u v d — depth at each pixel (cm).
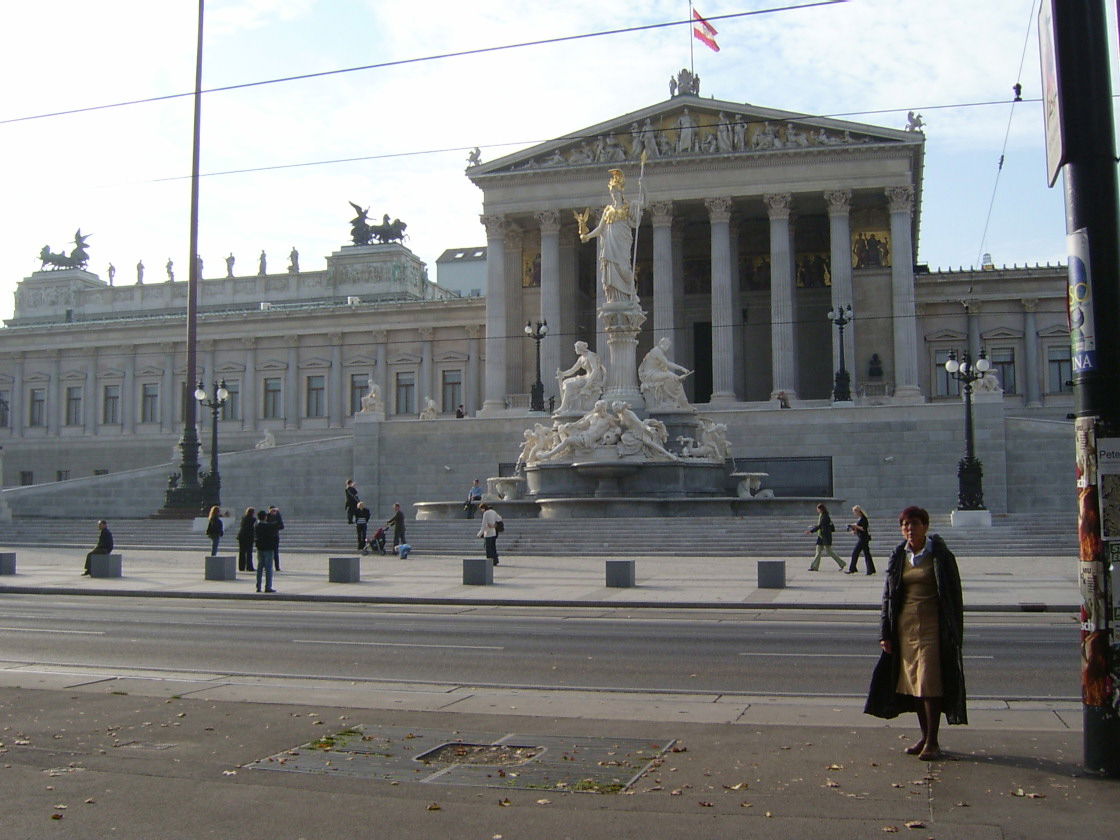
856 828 931
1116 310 1084
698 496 5334
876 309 9031
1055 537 4453
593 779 1085
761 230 9800
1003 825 935
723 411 7238
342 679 1748
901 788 1047
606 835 922
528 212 9138
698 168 8838
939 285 9694
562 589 3306
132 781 1081
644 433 5303
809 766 1130
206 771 1118
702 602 2916
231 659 1970
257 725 1324
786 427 7150
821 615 2720
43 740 1247
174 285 12456
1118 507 1073
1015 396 9531
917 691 1159
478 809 991
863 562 4141
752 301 9781
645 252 9750
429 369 10612
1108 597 1074
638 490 5244
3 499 6344
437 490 7588
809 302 9525
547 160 9188
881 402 8269
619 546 4591
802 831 926
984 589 3183
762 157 8712
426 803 1012
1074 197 1106
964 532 4591
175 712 1401
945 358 9656
